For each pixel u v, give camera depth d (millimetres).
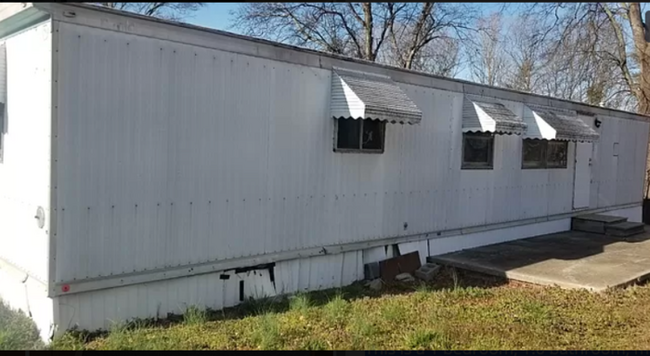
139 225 4414
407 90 6703
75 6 3928
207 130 4781
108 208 4219
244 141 5070
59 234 3977
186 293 4812
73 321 4109
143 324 4414
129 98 4270
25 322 4180
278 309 5016
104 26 4090
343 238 6125
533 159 9117
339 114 5750
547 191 9516
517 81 22688
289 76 5414
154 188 4477
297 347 3922
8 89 4605
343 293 5695
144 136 4375
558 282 6102
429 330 4309
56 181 3930
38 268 4109
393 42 19781
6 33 4594
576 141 9281
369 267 6406
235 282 5180
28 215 4258
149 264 4500
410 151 6852
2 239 4801
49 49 3867
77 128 4008
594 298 5621
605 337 4402
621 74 16750
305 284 5785
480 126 7398
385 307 5121
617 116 11430
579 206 10438
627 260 7348
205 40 4707
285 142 5430
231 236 5059
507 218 8641
